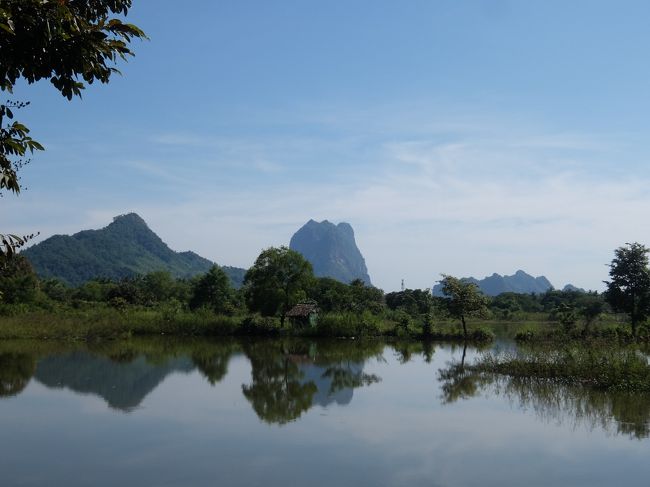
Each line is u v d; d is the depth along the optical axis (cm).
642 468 1281
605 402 1997
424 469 1265
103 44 602
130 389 2248
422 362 3294
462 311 4878
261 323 5506
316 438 1514
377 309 7244
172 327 5322
